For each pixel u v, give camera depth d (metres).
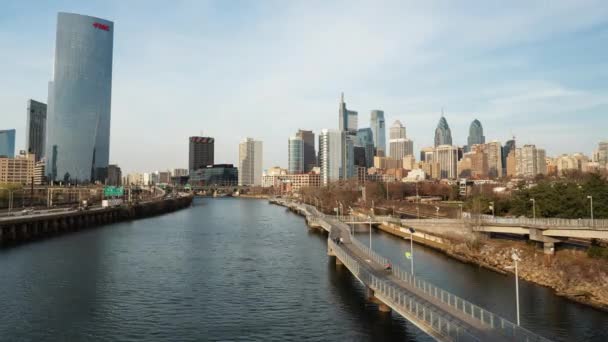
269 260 118.88
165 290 86.94
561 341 58.41
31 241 152.12
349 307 74.88
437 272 97.06
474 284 86.31
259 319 69.81
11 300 79.25
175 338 62.44
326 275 99.88
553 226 100.12
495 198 166.12
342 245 115.62
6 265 108.56
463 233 123.94
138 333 64.31
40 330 65.12
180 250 135.62
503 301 75.00
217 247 142.50
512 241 116.94
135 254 127.62
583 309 70.50
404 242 144.00
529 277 90.31
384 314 70.56
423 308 53.53
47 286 89.00
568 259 92.69
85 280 94.38
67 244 146.25
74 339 61.97
